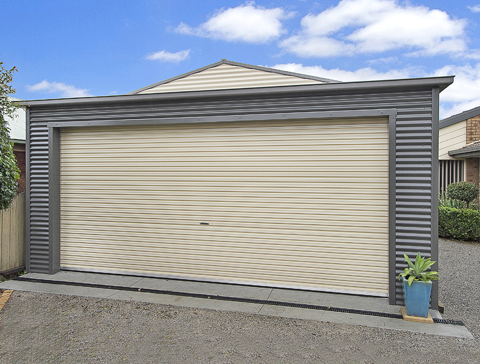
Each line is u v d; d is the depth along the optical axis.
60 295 5.36
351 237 5.25
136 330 4.18
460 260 7.43
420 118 4.82
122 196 6.30
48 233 6.43
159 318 4.51
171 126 6.04
